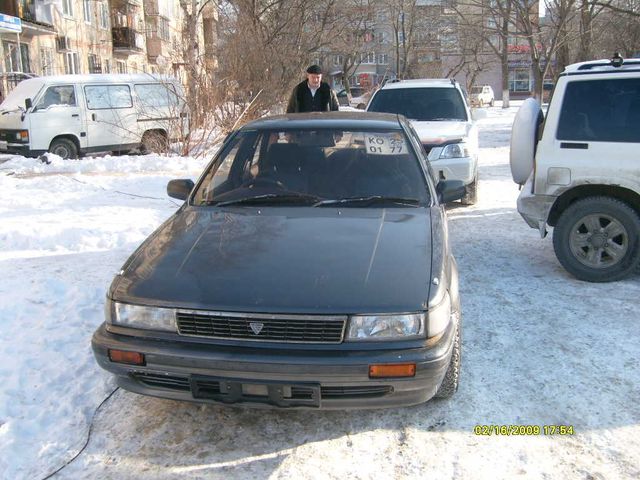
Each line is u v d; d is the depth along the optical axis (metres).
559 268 5.91
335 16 26.83
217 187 4.24
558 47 26.33
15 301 4.90
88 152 15.32
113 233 7.04
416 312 2.85
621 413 3.37
